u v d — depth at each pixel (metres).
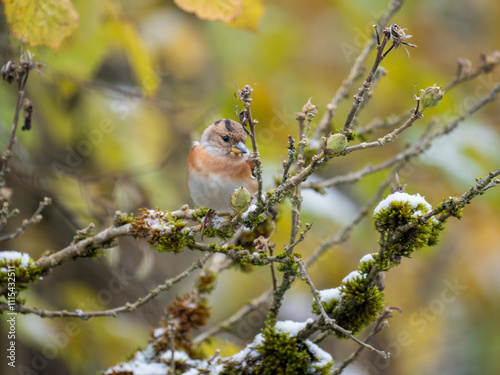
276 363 6.08
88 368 11.38
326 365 6.04
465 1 14.06
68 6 6.83
